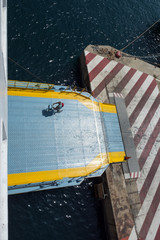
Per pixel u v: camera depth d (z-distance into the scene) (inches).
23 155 712.4
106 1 1414.9
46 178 711.7
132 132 1025.5
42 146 751.7
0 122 356.5
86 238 781.9
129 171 927.7
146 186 944.3
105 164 838.5
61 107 799.7
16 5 1144.2
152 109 1120.2
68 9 1269.7
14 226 715.4
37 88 842.2
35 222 743.1
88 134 855.1
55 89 865.5
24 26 1109.1
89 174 788.6
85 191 864.9
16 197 765.3
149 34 1416.1
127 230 824.3
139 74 1175.6
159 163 1013.8
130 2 1496.1
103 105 964.6
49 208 781.9
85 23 1263.5
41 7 1201.4
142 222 868.6
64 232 759.7
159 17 1530.5
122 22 1382.9
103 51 1142.3
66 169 757.3
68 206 811.4
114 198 850.8
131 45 1323.8
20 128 745.0
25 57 1033.5
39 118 786.8
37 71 1024.2
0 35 375.2
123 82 1109.7
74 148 802.8
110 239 823.7
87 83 1055.0
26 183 676.7
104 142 881.5
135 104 1093.1
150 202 919.7
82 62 1101.7
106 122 940.0
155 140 1056.2
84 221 811.4
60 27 1187.3
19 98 785.6
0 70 371.9
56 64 1078.4
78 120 859.4
